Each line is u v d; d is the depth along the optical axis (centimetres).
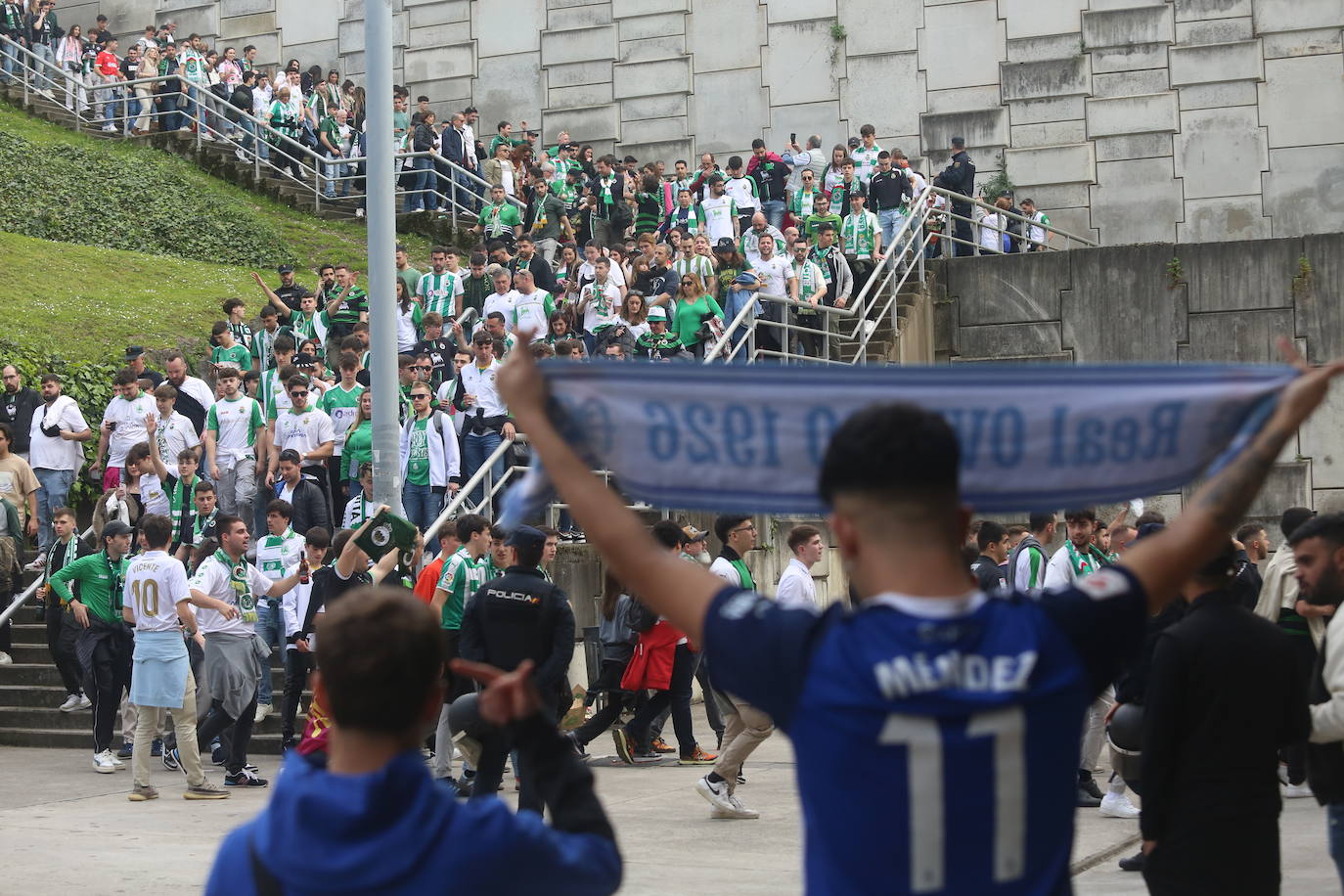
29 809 1040
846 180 2392
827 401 273
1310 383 257
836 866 225
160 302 2200
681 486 279
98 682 1225
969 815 221
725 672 243
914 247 2216
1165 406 273
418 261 2509
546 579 869
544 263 1958
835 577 1838
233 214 2644
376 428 1214
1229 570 461
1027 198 2808
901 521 237
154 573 1070
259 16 3362
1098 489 279
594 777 264
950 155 2861
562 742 263
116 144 2911
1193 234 2716
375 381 1215
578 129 3120
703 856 841
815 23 2964
